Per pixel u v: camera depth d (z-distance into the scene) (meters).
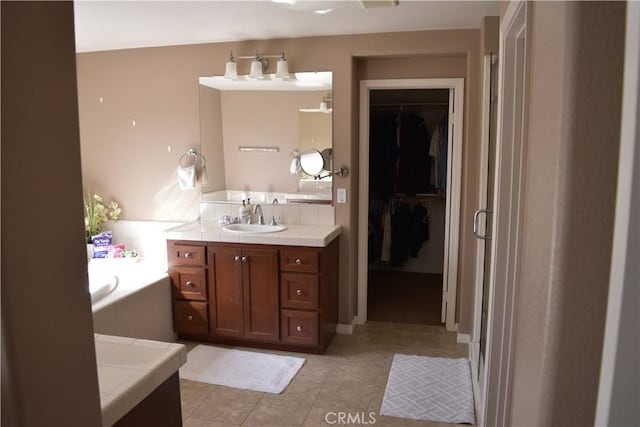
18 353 0.73
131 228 4.08
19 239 0.73
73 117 0.83
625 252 0.74
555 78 0.92
